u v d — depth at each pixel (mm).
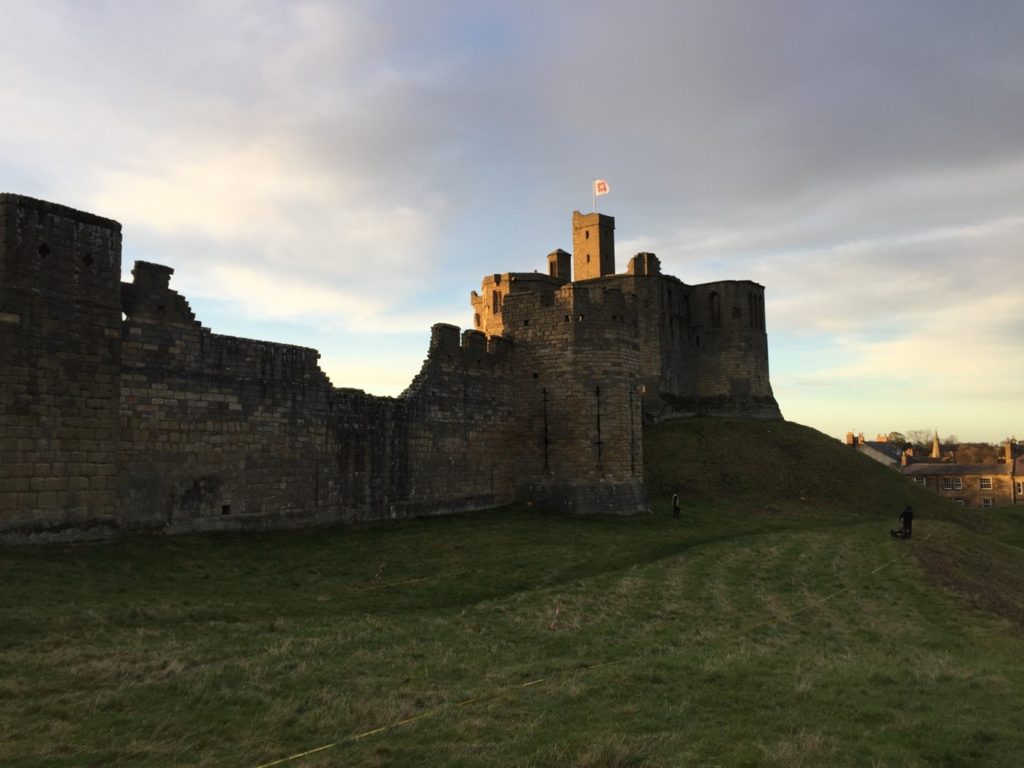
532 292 44875
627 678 14812
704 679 14953
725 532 41312
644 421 69500
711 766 10242
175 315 27250
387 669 15258
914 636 21875
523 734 11539
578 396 42875
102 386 24609
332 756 10609
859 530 43906
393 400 36906
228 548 26359
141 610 18000
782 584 28641
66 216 23875
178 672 14008
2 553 21000
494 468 43094
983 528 56250
